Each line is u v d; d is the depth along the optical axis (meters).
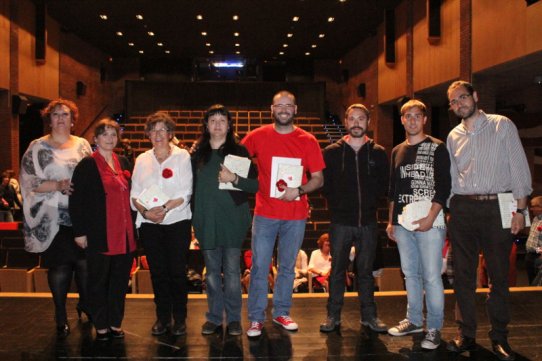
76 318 4.17
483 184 3.42
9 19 13.28
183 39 20.05
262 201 3.84
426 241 3.63
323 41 20.11
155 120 3.74
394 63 15.63
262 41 20.36
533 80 11.39
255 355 3.45
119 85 23.97
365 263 3.91
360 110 3.81
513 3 9.27
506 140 3.40
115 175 3.74
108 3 15.05
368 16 16.42
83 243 3.65
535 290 4.87
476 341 3.68
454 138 3.60
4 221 11.30
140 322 4.06
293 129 3.84
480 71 10.52
